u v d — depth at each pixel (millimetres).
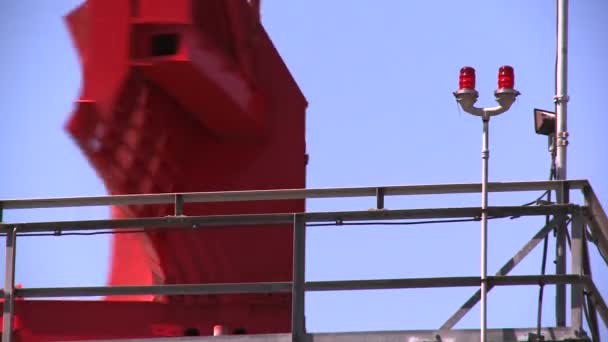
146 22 66438
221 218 58625
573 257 57125
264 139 71688
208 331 68938
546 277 56812
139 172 69625
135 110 68000
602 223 57875
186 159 70125
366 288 57469
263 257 70750
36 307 65188
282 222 58156
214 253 70188
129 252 70438
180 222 58875
